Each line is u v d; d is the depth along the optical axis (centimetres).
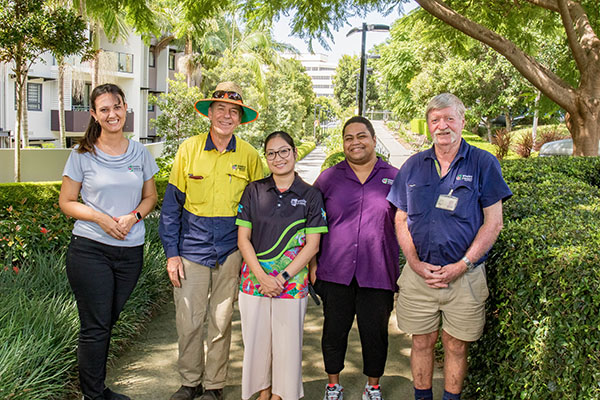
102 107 286
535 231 278
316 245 301
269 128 2411
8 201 681
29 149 1266
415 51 2603
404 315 292
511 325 270
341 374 366
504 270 284
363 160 307
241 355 396
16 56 828
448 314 277
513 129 3170
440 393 335
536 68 817
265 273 297
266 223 300
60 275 431
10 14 777
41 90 2200
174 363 376
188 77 2430
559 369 230
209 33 2348
